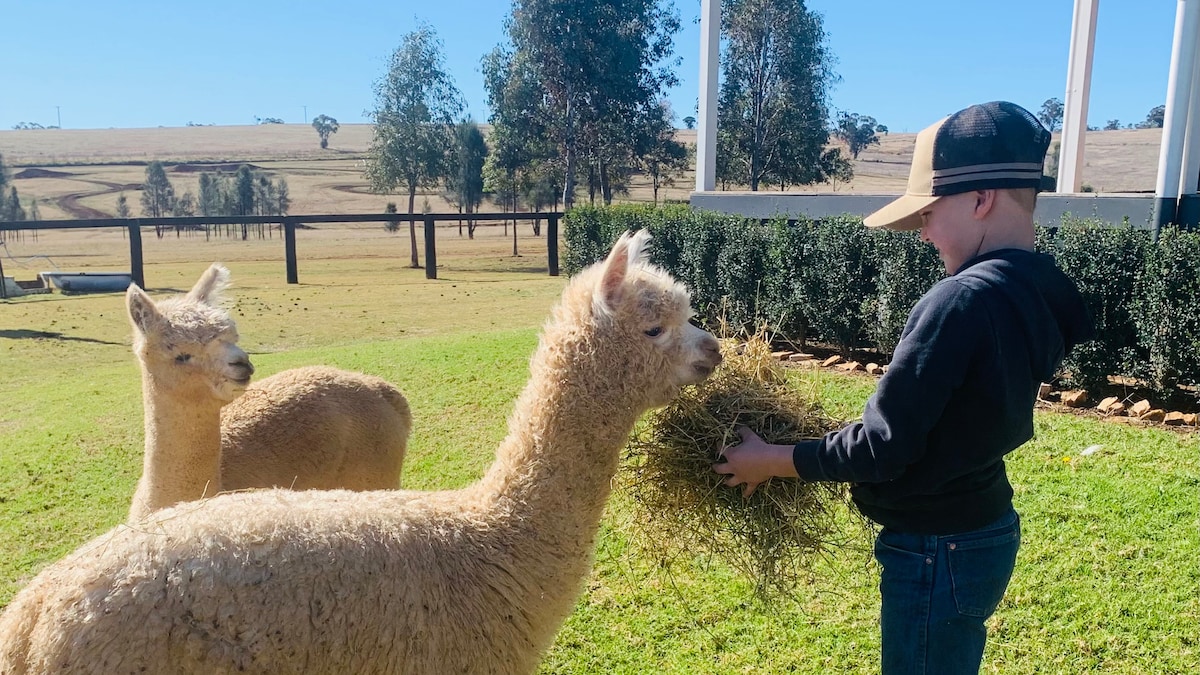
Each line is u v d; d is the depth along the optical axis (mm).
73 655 2137
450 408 8586
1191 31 8297
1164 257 7121
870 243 9492
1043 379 2207
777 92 34906
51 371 12797
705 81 13570
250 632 2227
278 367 11094
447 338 12828
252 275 30469
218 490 4039
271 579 2287
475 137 55188
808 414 2924
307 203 84438
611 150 40344
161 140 155875
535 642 2729
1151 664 3795
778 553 2891
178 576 2209
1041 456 6230
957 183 2197
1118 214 9211
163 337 3742
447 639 2484
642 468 3000
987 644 3998
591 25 37812
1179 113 8484
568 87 38312
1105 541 4816
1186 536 4789
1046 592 4371
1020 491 5602
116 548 2289
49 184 97812
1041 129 2232
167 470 3877
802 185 38500
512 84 39625
